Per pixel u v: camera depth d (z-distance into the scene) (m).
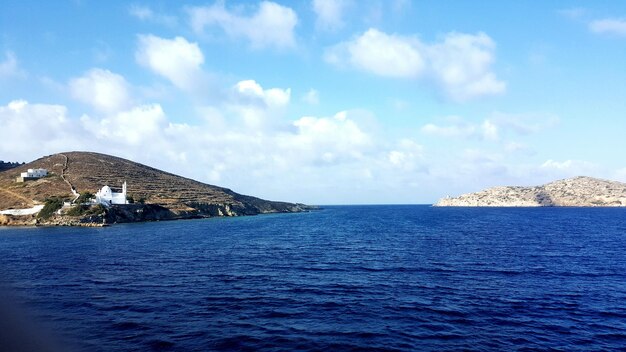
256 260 53.34
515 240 78.62
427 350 21.42
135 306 29.45
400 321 26.34
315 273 43.41
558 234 92.06
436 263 49.91
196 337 22.91
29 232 105.56
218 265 48.97
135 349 20.97
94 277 40.75
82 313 27.44
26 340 20.92
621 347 22.31
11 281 38.44
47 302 30.36
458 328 25.08
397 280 39.47
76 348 20.92
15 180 184.25
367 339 22.97
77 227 125.44
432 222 148.12
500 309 29.25
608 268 46.22
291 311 28.47
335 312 28.33
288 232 104.50
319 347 21.64
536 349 21.88
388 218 191.12
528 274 42.50
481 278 40.44
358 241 78.94
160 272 43.88
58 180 181.88
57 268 46.38
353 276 41.62
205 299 31.72
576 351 21.67
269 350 21.09
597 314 28.17
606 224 127.25
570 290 35.22
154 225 137.12
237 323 25.58
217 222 158.62
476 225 127.44
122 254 59.44
